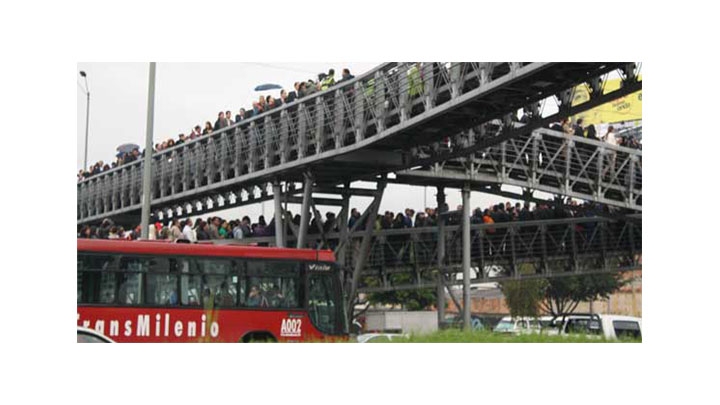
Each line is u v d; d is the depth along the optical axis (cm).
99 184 3525
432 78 2328
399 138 2719
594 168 3397
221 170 3100
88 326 1752
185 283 1833
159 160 3362
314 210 3075
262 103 3034
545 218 3603
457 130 2575
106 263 1786
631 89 2073
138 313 1786
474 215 3572
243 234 2809
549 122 2345
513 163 3197
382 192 3103
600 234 3662
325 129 2808
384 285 3319
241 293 1872
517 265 3547
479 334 1733
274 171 2903
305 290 1928
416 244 3341
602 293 4941
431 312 3216
